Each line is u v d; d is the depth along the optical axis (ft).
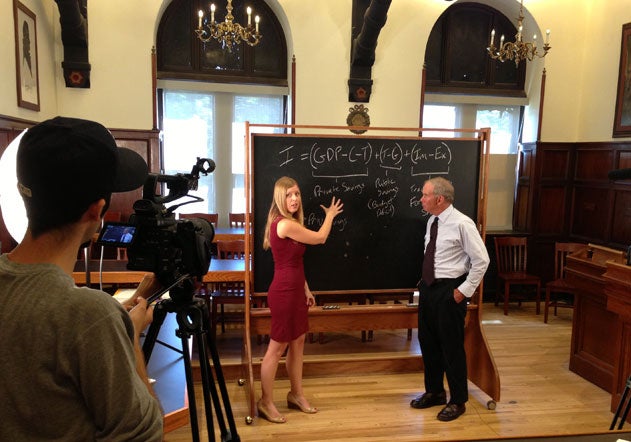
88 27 15.42
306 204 10.57
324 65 16.94
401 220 10.98
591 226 17.89
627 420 9.68
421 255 11.14
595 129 17.80
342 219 10.75
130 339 2.64
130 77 15.85
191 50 17.37
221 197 18.78
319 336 13.75
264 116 18.56
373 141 10.73
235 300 12.98
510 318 16.78
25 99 12.90
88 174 2.52
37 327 2.32
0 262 2.53
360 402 10.49
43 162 2.45
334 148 10.59
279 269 9.32
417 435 9.13
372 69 17.16
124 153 3.89
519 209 19.81
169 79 16.97
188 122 18.13
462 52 19.08
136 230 4.30
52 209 2.51
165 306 4.55
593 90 17.90
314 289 10.79
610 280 9.76
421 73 17.44
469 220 9.44
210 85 17.35
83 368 2.32
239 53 17.67
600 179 17.39
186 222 4.43
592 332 11.73
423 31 17.29
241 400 10.44
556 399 10.75
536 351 13.71
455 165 11.11
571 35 18.22
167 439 8.70
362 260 10.91
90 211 2.63
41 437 2.39
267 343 13.58
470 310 11.03
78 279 10.65
